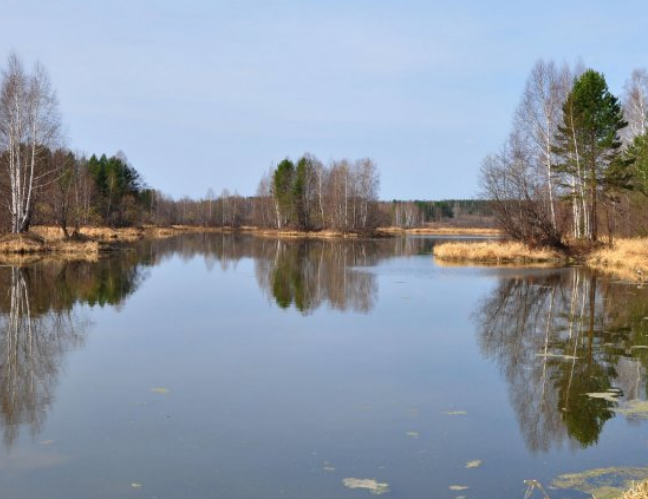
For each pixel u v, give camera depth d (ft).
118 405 32.24
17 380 36.60
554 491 22.62
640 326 53.42
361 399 33.50
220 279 88.48
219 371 38.86
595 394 34.73
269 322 55.11
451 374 38.65
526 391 35.14
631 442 27.71
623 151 134.00
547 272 97.30
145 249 154.40
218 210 363.15
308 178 278.46
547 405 32.71
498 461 25.49
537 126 129.29
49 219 171.73
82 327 52.26
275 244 187.93
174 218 374.22
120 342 46.70
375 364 40.75
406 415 31.04
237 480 23.45
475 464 25.14
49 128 126.11
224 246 174.29
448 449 26.76
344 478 23.68
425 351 44.55
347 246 179.32
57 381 36.50
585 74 122.31
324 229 272.10
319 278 90.22
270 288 78.43
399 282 85.15
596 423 30.12
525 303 66.08
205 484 23.11
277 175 285.64
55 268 97.86
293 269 104.22
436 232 319.27
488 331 51.47
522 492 22.54
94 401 32.89
